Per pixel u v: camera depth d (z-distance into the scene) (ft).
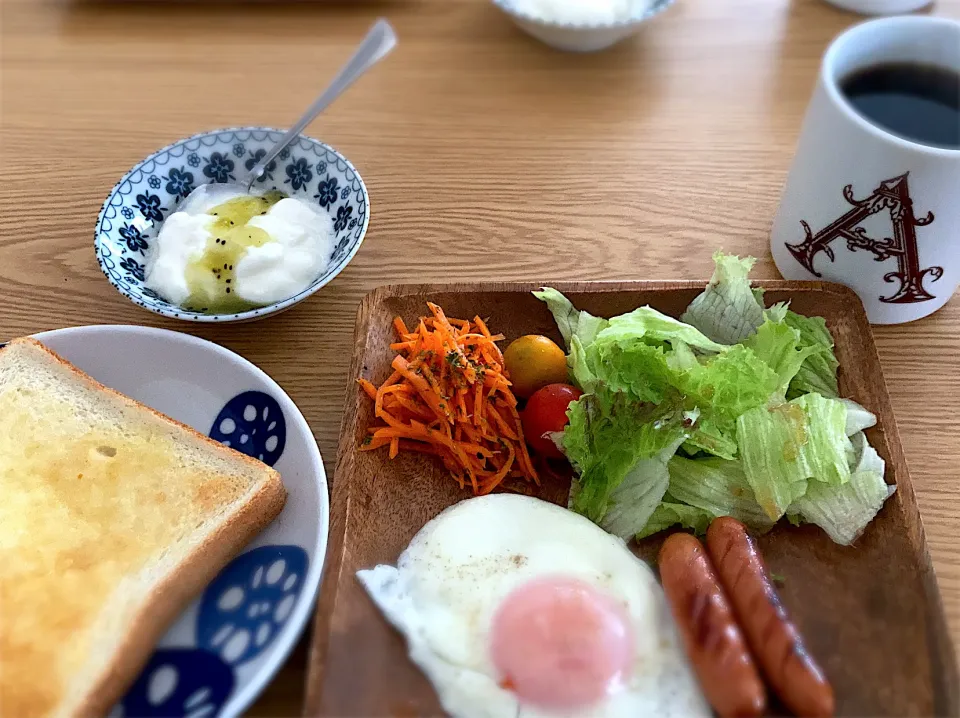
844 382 0.97
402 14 1.68
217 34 1.64
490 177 1.34
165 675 0.81
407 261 1.22
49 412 0.97
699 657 0.76
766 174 1.30
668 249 1.21
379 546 0.90
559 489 0.99
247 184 1.26
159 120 1.45
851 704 0.77
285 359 1.11
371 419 0.98
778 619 0.76
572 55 1.56
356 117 1.45
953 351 1.05
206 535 0.85
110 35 1.64
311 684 0.76
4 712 0.74
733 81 1.48
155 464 0.92
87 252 1.24
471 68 1.54
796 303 1.02
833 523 0.88
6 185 1.35
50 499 0.89
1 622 0.79
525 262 1.21
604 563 0.86
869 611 0.82
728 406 0.89
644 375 0.93
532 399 0.99
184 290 1.07
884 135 0.85
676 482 0.93
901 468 0.88
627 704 0.78
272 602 0.83
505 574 0.86
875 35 0.99
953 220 0.90
